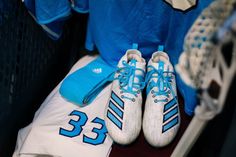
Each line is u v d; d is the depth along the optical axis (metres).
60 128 0.71
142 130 0.70
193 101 0.68
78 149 0.68
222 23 0.33
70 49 0.97
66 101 0.77
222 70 0.33
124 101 0.70
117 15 0.75
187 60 0.39
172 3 0.67
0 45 0.68
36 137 0.71
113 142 0.69
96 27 0.78
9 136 0.78
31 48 0.81
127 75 0.73
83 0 0.76
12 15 0.71
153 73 0.73
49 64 0.91
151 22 0.75
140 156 0.67
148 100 0.71
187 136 0.47
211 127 0.64
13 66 0.74
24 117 0.84
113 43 0.79
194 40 0.39
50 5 0.72
